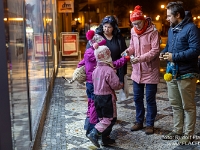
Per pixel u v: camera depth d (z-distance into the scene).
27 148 2.99
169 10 3.46
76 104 5.59
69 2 11.62
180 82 3.49
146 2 33.44
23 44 3.07
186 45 3.38
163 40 27.86
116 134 4.03
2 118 2.34
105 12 39.47
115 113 3.57
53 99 5.99
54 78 8.01
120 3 35.91
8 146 2.38
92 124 3.85
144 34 3.88
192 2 27.50
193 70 3.46
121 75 4.09
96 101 3.55
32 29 3.96
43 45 5.19
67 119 4.68
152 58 3.80
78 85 7.37
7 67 2.29
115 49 3.92
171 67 3.51
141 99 4.14
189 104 3.55
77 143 3.74
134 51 4.10
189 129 3.63
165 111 5.05
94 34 3.68
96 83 3.53
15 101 2.54
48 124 4.44
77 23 33.69
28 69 3.31
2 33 2.25
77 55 10.86
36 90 4.12
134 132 4.11
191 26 3.32
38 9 4.75
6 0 2.29
